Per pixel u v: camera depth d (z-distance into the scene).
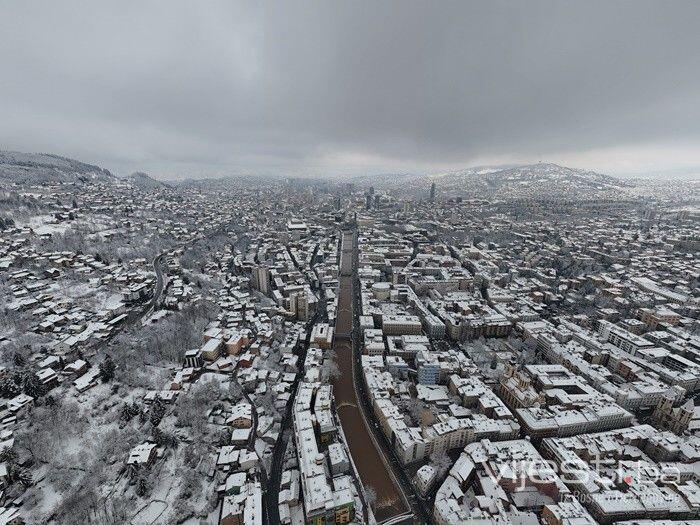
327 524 199.00
